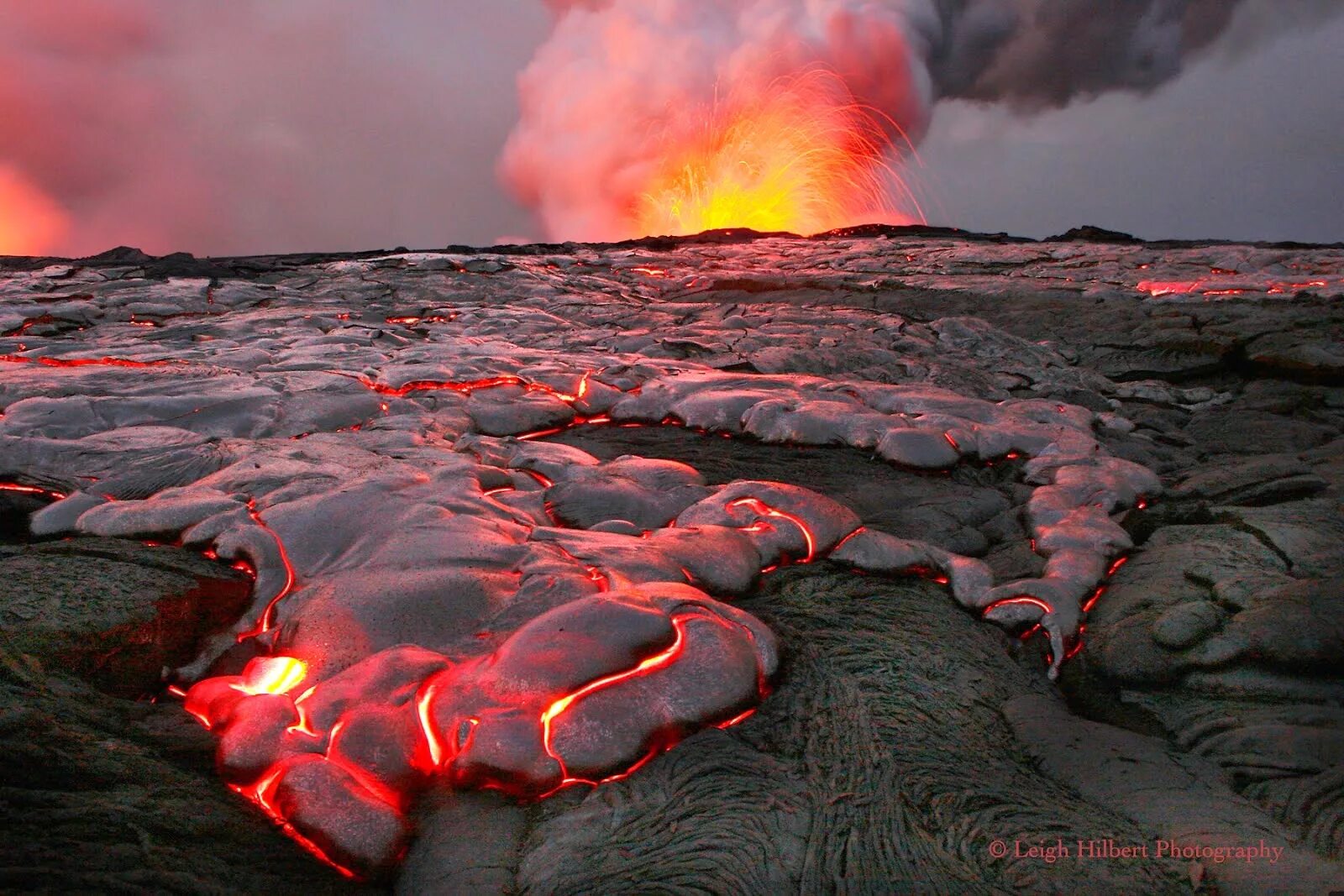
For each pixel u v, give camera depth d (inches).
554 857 73.5
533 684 85.6
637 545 116.5
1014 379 243.0
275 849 73.1
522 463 154.7
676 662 91.5
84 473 141.1
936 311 335.0
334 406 178.5
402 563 109.6
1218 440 199.8
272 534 117.1
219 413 169.0
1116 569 130.1
